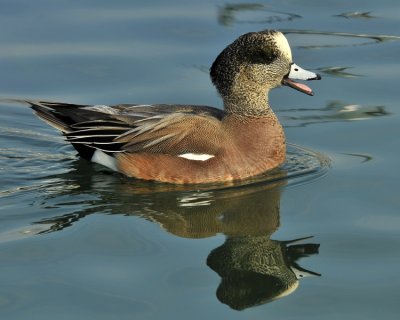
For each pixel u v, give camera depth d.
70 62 17.58
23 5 19.73
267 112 14.02
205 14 19.42
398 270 10.67
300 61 17.45
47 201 12.88
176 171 13.51
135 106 14.20
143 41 18.34
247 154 13.67
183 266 10.86
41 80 16.98
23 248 11.28
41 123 16.03
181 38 18.33
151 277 10.55
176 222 12.17
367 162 13.98
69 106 14.09
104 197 13.05
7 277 10.52
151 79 17.00
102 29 18.72
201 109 14.20
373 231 11.71
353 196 12.80
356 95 16.39
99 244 11.42
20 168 14.24
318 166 13.98
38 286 10.32
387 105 15.97
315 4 20.05
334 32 18.52
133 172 13.77
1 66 17.38
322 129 15.30
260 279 10.67
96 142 13.84
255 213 12.48
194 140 13.56
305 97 16.59
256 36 13.94
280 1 20.33
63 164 14.42
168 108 14.12
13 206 12.70
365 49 17.89
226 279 10.58
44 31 18.62
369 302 10.02
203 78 17.02
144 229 11.90
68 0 20.09
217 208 12.68
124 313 9.76
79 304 9.94
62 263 10.88
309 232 11.82
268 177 13.70
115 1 20.12
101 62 17.55
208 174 13.48
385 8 19.78
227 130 13.79
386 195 12.77
